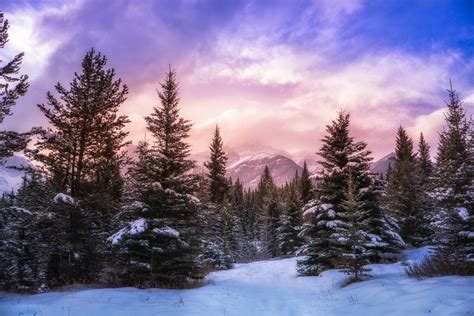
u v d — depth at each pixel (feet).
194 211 58.80
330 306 37.14
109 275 58.54
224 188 153.28
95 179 63.93
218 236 112.06
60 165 61.67
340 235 56.08
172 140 58.85
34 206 58.44
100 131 63.87
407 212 93.71
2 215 54.80
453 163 55.88
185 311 32.35
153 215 56.70
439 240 51.93
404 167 107.04
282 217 157.28
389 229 71.92
